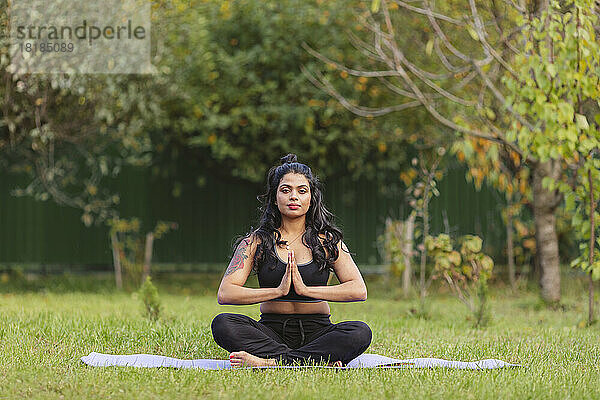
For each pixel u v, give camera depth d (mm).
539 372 5277
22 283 13172
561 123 7812
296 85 13164
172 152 14258
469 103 9508
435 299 11875
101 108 11430
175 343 6398
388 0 11328
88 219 13656
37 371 5016
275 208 5559
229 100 13133
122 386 4602
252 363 5191
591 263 8273
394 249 11688
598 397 4570
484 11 9984
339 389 4520
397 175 14406
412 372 5090
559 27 7727
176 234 14320
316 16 12914
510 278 12898
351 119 13406
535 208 10828
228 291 5320
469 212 14125
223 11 12945
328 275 5488
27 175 13789
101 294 12078
